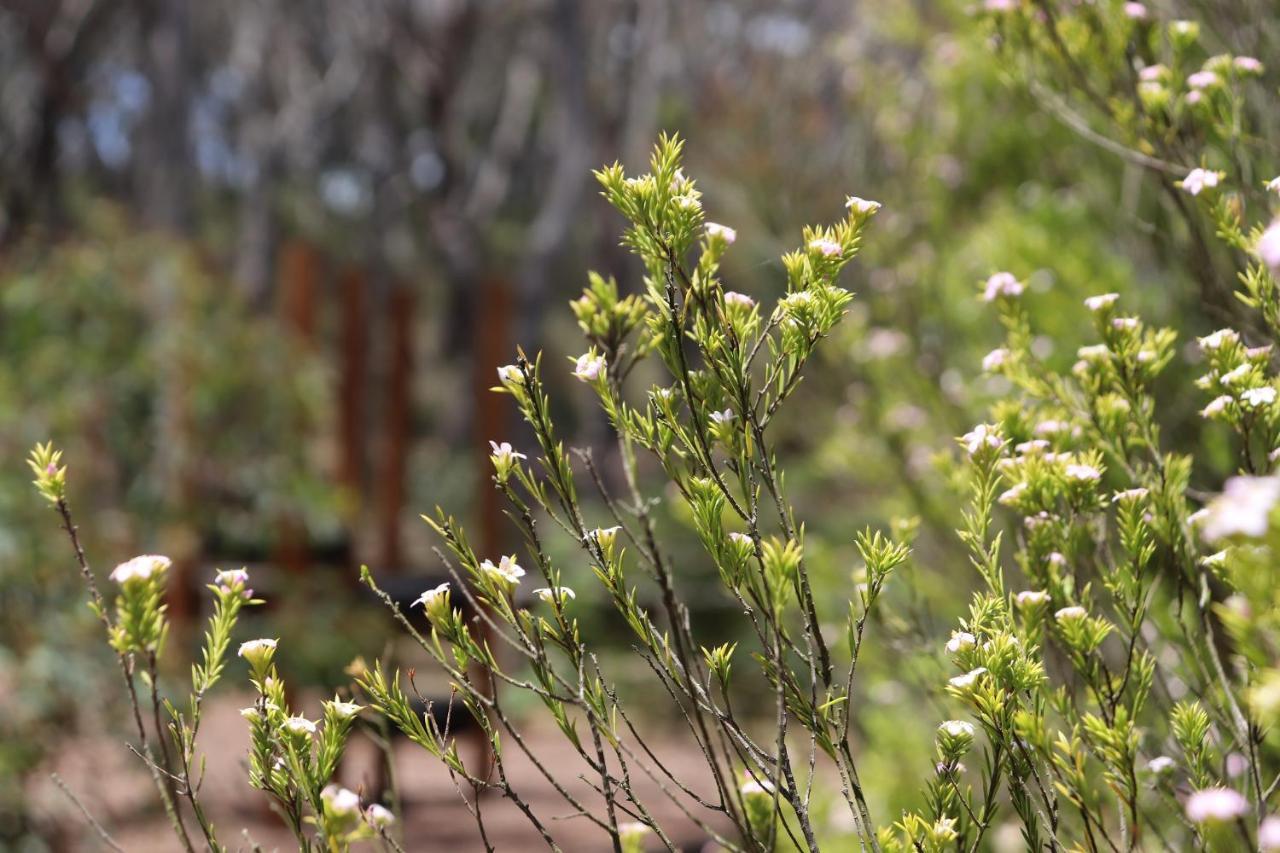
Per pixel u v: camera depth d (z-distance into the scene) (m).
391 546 7.49
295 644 4.83
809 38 11.85
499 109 21.17
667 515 6.32
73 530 1.11
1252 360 1.26
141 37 16.39
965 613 2.52
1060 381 1.61
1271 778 1.38
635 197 1.16
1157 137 1.77
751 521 1.13
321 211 22.45
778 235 5.16
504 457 1.14
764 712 4.27
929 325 3.29
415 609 4.96
